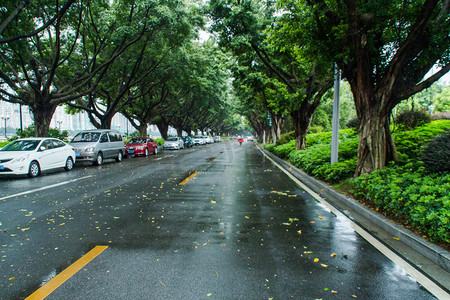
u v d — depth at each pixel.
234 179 10.52
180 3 15.81
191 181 10.00
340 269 3.40
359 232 4.72
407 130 10.34
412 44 6.63
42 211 5.97
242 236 4.51
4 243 4.20
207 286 3.01
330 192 7.91
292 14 8.49
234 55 16.67
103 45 19.16
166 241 4.29
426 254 3.77
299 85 15.71
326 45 7.90
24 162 10.54
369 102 7.54
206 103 36.44
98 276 3.21
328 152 11.88
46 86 15.56
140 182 9.75
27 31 13.92
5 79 14.48
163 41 18.88
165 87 28.80
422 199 4.48
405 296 2.83
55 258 3.68
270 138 39.41
